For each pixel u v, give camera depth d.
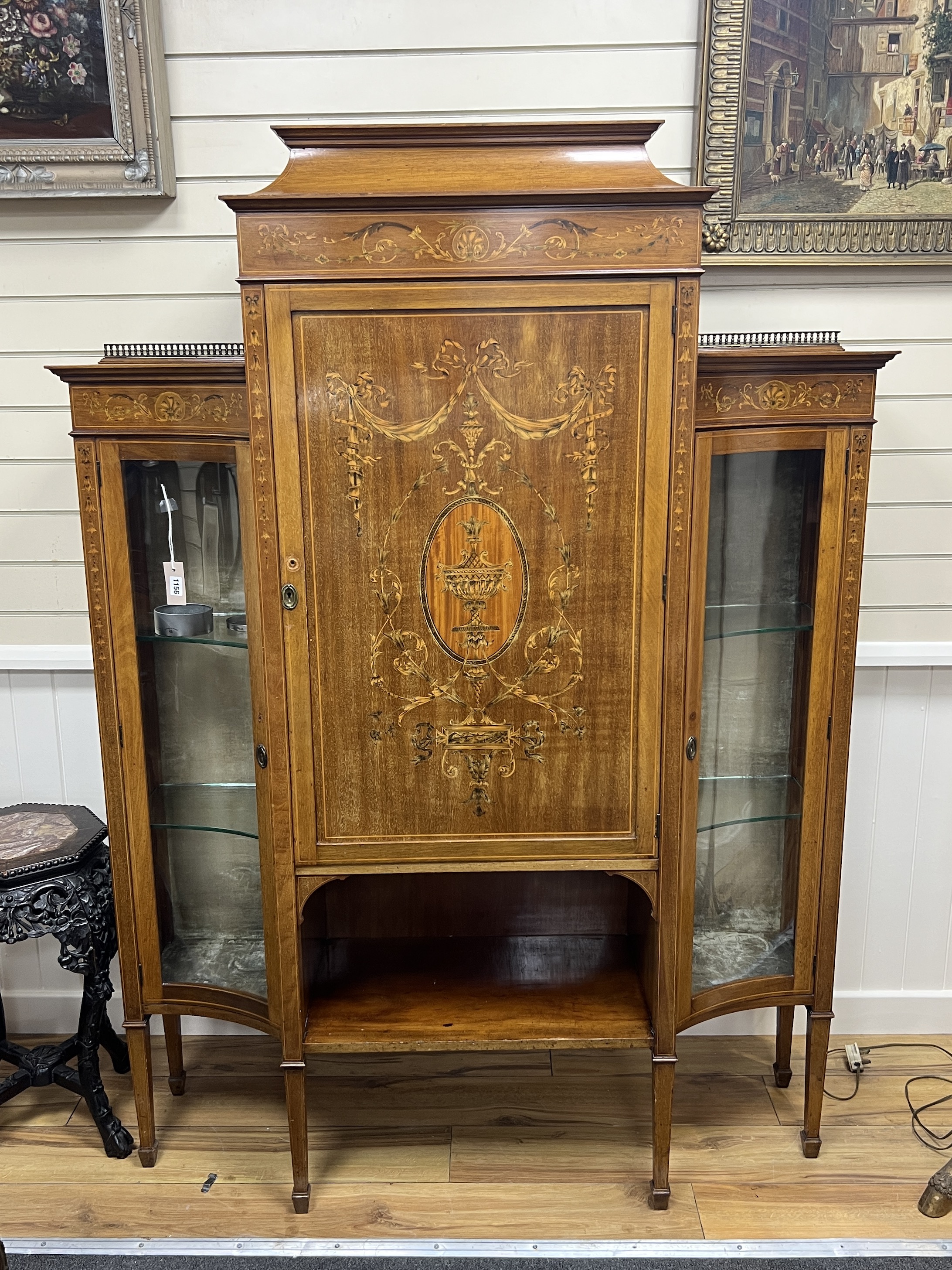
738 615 1.90
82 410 1.79
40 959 2.48
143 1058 2.04
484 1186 2.01
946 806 2.39
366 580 1.72
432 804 1.82
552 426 1.67
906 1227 1.91
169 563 1.87
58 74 2.06
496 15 2.07
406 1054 2.43
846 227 2.12
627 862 1.84
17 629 2.36
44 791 2.44
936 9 2.01
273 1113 2.23
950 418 2.23
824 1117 2.20
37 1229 1.92
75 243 2.19
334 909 2.26
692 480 1.69
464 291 1.61
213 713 1.94
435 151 1.65
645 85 2.10
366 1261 1.84
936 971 2.47
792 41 2.03
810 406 1.78
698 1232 1.90
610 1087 2.30
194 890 2.03
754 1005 2.02
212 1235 1.90
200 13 2.07
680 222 1.59
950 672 2.32
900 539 2.28
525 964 2.15
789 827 2.00
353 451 1.67
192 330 2.23
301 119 2.12
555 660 1.76
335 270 1.61
